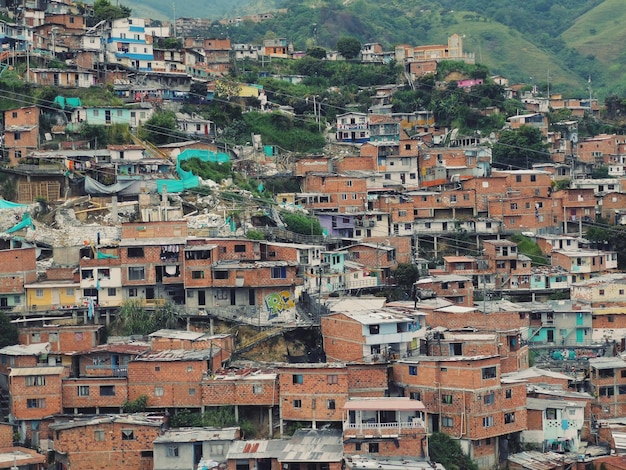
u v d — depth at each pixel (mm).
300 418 122438
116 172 179875
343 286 165750
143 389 125062
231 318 142250
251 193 190125
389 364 128250
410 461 113625
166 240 150500
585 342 159875
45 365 129750
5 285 145375
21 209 168625
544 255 189625
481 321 149000
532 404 128750
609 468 122500
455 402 122562
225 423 123125
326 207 196500
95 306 144500
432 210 199625
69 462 117125
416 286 166500
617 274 177000
